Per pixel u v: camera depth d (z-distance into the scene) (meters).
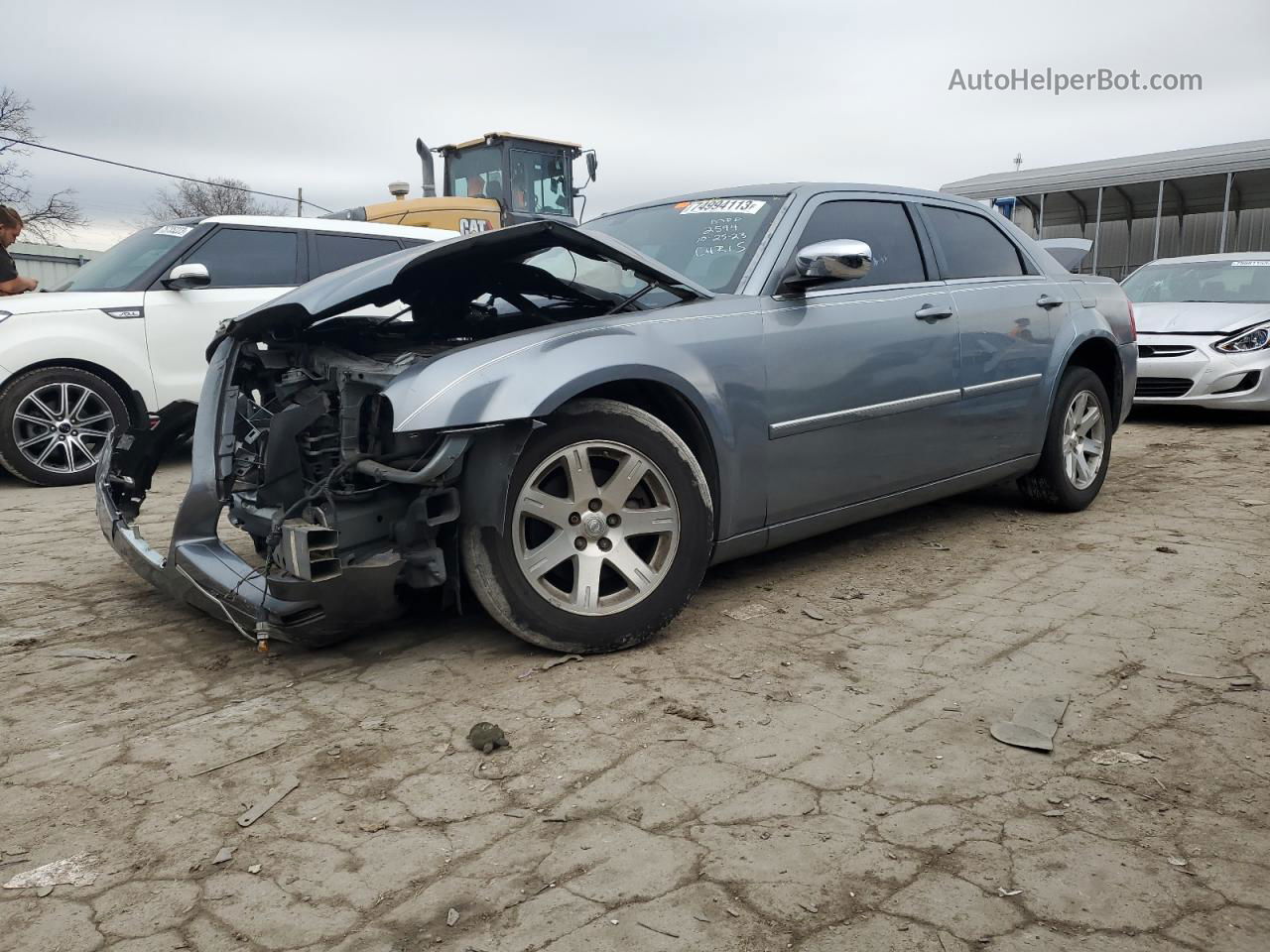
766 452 3.71
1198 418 9.24
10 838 2.33
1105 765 2.54
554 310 4.15
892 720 2.82
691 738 2.73
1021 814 2.32
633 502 3.43
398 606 3.16
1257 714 2.81
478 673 3.21
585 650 3.30
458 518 3.11
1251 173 16.00
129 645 3.62
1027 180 18.52
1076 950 1.85
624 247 3.56
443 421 2.93
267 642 3.24
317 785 2.54
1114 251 20.08
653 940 1.90
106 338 7.05
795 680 3.11
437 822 2.35
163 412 4.34
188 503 3.58
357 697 3.07
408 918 2.00
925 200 4.71
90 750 2.77
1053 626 3.57
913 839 2.22
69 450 7.04
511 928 1.95
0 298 6.93
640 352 3.32
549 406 3.05
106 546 5.11
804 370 3.81
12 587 4.37
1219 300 9.34
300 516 3.09
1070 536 4.86
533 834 2.28
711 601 3.91
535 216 12.50
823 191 4.25
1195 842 2.19
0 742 2.84
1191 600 3.81
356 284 3.35
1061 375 5.07
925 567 4.35
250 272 7.64
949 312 4.43
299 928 1.98
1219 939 1.88
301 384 3.62
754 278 3.84
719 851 2.19
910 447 4.28
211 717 2.96
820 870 2.11
